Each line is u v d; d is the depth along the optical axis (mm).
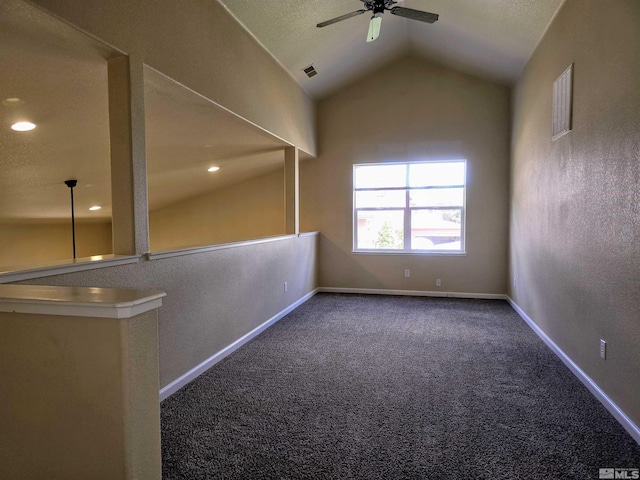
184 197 6727
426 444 2074
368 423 2299
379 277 6215
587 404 2523
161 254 2588
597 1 2596
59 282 1871
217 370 3139
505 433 2180
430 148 5918
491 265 5809
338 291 6371
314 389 2771
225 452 2010
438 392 2713
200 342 3070
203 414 2416
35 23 1888
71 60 2281
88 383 1236
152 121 3506
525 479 1789
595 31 2625
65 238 6594
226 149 4824
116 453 1227
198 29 2977
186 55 2820
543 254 3867
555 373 3045
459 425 2268
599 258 2572
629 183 2182
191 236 6918
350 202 6262
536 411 2432
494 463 1908
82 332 1227
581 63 2879
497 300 5703
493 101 5676
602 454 1979
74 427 1266
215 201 6809
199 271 3059
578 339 2943
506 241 5719
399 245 6246
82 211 5805
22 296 1267
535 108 4176
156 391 1316
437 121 5879
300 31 4152
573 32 3033
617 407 2316
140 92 2381
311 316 4836
